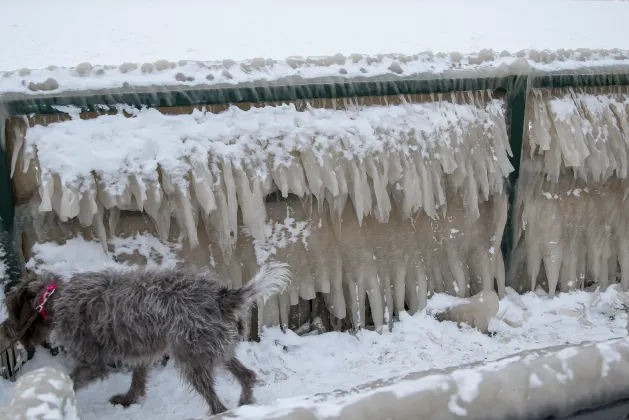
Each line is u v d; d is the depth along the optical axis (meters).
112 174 4.17
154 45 5.51
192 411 4.09
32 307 3.95
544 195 5.64
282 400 3.16
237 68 4.53
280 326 5.03
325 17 6.97
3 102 3.96
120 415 4.03
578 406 3.42
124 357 3.87
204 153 4.37
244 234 4.71
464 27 6.98
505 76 5.19
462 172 5.12
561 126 5.39
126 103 4.26
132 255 4.46
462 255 5.47
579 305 5.72
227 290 3.90
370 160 4.78
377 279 5.15
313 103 4.75
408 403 3.15
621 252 6.03
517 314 5.45
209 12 6.84
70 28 5.86
